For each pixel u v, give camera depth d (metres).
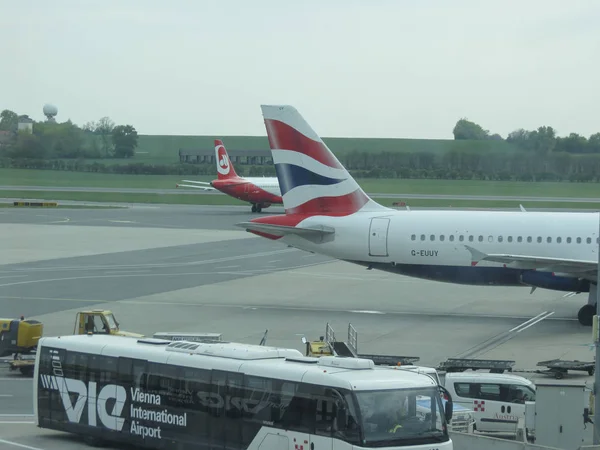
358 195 57.31
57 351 29.88
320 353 38.72
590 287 52.22
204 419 26.12
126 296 63.38
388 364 39.81
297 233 56.91
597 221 53.47
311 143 57.00
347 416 22.69
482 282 54.72
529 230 53.91
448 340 48.47
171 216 139.00
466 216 55.22
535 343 47.62
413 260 55.62
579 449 25.19
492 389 33.00
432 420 23.27
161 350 27.81
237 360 26.03
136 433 27.75
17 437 30.39
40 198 176.38
